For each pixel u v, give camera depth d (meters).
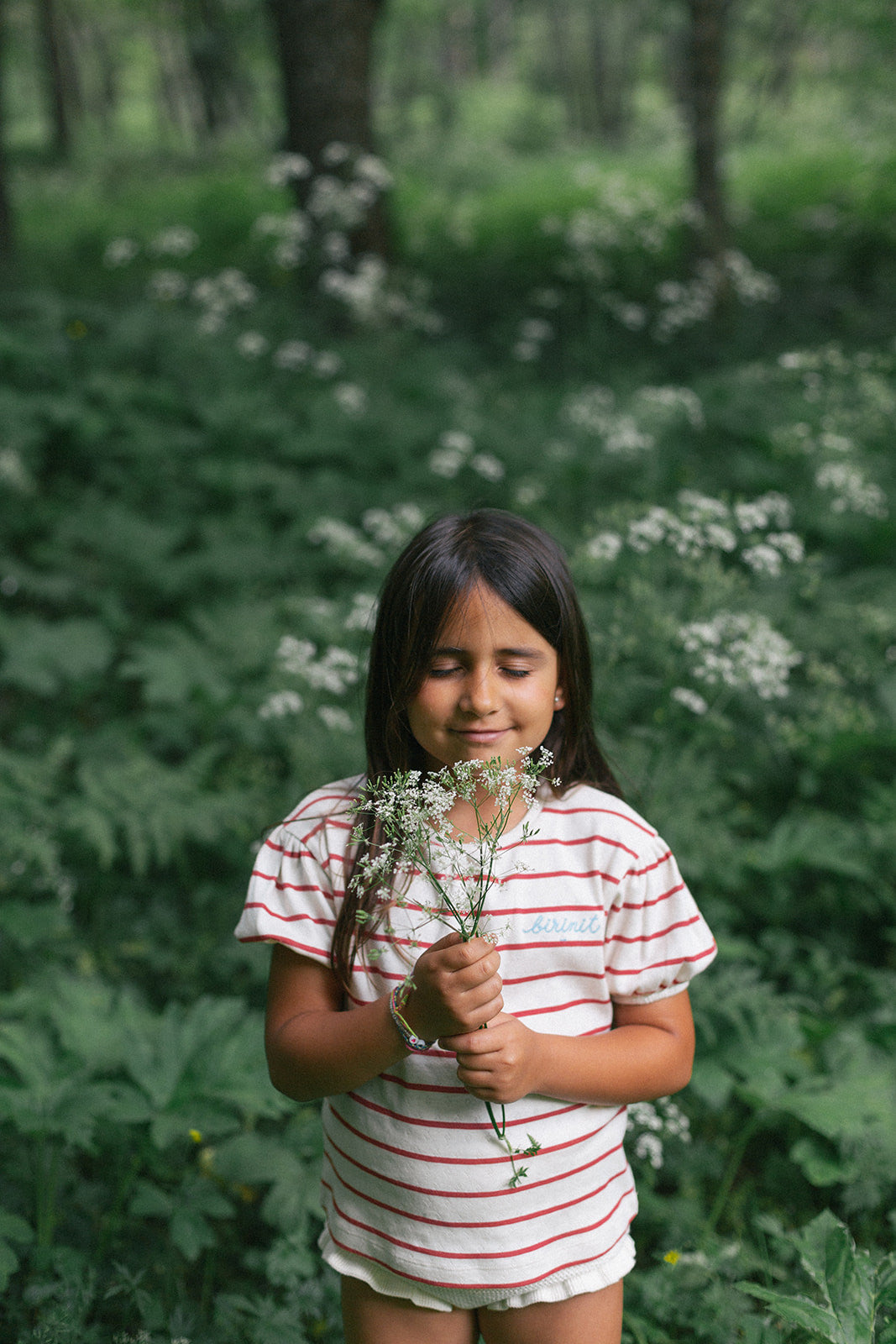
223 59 24.61
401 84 31.81
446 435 6.45
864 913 3.49
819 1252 1.94
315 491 5.97
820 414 5.25
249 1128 2.83
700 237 8.98
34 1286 2.15
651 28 22.11
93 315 7.16
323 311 8.17
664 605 3.17
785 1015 2.82
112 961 3.47
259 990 3.31
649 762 3.07
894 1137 2.52
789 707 3.71
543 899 1.48
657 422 5.53
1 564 5.14
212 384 6.71
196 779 3.77
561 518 5.14
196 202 17.16
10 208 11.21
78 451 6.08
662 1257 2.35
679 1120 2.46
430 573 1.45
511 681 1.47
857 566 4.61
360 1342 1.54
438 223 14.58
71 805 3.54
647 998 1.53
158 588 5.27
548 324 9.64
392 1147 1.46
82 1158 2.71
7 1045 2.54
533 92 35.31
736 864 3.25
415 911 1.47
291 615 4.95
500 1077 1.32
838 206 12.18
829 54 18.45
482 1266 1.44
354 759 3.33
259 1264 2.41
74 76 34.88
